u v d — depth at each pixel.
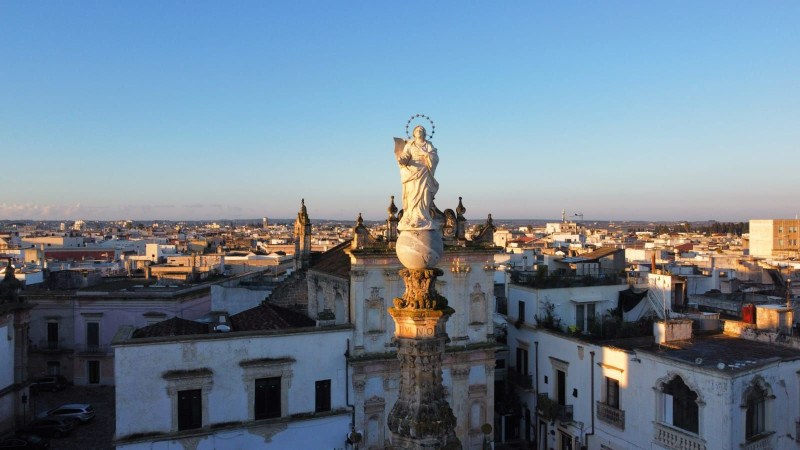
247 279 66.62
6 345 41.88
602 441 34.91
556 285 43.41
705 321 37.66
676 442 29.41
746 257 86.38
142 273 84.69
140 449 32.12
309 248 49.03
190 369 33.19
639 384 32.19
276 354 35.00
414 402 15.34
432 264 16.22
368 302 37.06
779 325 33.75
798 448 29.52
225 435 33.69
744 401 27.42
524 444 42.31
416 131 16.55
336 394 36.38
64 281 63.38
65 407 47.19
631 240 189.88
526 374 43.12
